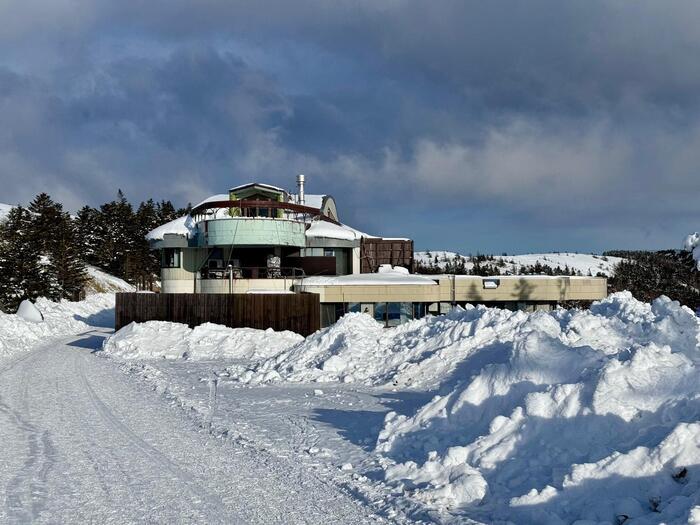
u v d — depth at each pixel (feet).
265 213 140.77
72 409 45.83
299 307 100.58
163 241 140.36
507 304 127.54
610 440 24.85
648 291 206.90
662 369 26.58
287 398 49.57
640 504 20.70
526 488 23.86
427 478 26.66
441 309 124.26
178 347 88.43
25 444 34.96
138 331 93.30
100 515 23.54
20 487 27.02
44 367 72.13
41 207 275.18
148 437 36.68
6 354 86.84
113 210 318.65
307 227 143.43
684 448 21.74
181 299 105.09
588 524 20.06
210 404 47.80
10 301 202.59
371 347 62.90
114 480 28.07
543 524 20.85
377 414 41.39
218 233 128.67
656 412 24.90
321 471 29.40
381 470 28.68
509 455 26.68
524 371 32.71
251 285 124.88
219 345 87.66
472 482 24.49
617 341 47.75
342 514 23.59
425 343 59.52
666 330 45.19
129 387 57.06
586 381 27.53
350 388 53.06
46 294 214.90
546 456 25.35
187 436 36.94
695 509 18.45
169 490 26.61
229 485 27.30
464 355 54.70
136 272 302.25
